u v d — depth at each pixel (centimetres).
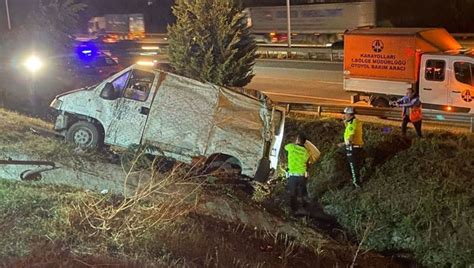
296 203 1336
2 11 3231
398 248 1287
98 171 1080
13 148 1101
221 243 971
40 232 820
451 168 1377
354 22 4125
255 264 939
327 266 1088
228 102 1260
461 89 1898
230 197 1161
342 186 1454
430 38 2017
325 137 1633
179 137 1235
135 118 1244
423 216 1278
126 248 834
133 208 938
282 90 2806
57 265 725
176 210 1016
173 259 834
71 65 2450
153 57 3847
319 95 2631
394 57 2053
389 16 4603
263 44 4497
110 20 6297
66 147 1170
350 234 1332
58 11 3092
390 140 1572
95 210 928
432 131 1650
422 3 4816
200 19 1872
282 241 1119
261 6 4591
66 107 1265
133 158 1155
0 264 713
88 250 796
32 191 971
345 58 2195
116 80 1267
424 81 1980
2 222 834
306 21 4353
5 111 1555
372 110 1820
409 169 1426
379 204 1346
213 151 1227
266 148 1239
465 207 1241
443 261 1216
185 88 1259
